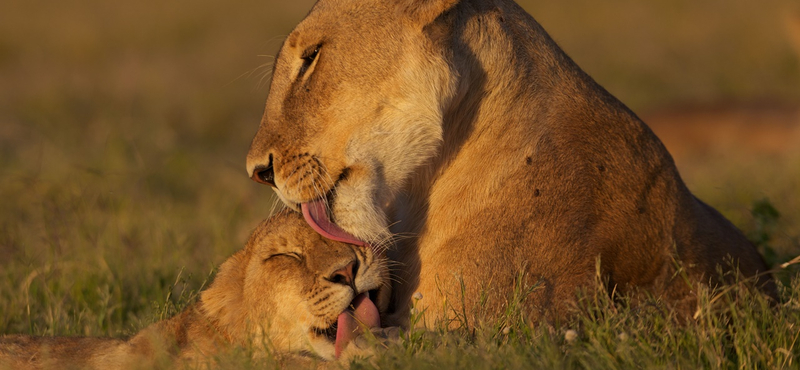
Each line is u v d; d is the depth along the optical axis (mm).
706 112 21766
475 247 7543
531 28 8273
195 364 7402
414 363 6395
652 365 6289
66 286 10203
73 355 8078
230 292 8438
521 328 7043
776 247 10578
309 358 7441
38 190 14039
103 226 12203
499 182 7707
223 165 18344
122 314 10109
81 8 39625
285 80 7977
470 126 7859
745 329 7109
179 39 34594
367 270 7746
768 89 28469
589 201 7758
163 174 16562
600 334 6730
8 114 23672
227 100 25750
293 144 7801
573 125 7945
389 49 7680
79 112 24062
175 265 10727
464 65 7809
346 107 7707
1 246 11133
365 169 7707
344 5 7918
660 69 30828
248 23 37406
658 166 8227
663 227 8047
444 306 7223
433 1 7598
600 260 7625
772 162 16562
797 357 6738
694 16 36188
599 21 37156
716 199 13336
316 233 8078
